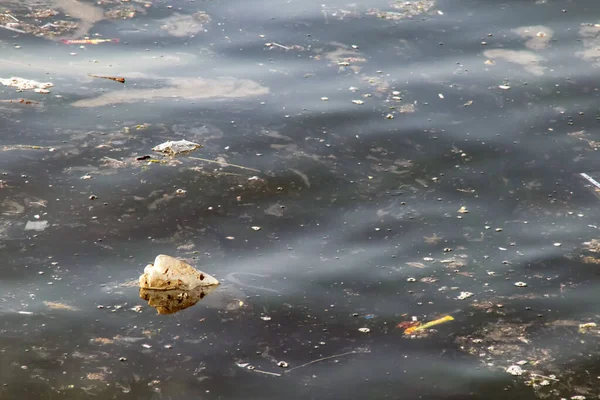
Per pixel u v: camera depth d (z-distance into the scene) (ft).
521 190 34.58
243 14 47.16
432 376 26.02
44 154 35.37
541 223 32.78
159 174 34.65
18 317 27.61
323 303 28.76
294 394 25.17
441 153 36.65
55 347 26.58
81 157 35.35
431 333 27.68
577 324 28.14
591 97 40.52
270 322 27.94
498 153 36.76
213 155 35.99
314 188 34.35
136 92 40.06
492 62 43.24
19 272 29.40
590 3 48.83
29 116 37.78
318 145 36.91
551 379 26.00
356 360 26.55
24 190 33.22
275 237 31.71
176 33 45.01
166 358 26.37
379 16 47.21
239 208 33.06
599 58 43.55
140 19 46.24
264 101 39.78
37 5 47.03
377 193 34.22
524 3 48.73
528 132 38.04
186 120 38.22
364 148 36.86
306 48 44.01
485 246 31.55
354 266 30.42
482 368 26.40
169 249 30.81
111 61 42.34
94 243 30.89
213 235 31.65
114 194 33.37
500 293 29.43
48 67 41.50
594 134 37.99
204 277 29.40
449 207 33.55
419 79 41.78
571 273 30.35
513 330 27.91
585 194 34.35
